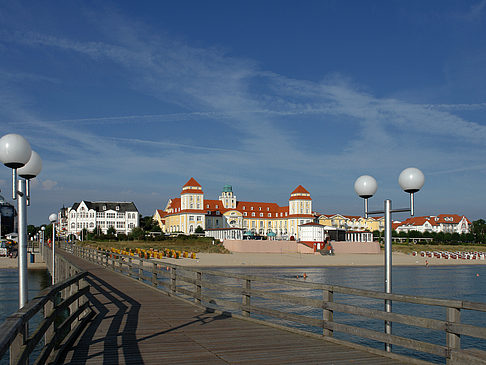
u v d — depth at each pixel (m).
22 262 8.08
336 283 36.66
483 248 105.50
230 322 10.39
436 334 17.97
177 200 131.12
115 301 14.02
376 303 25.31
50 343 6.58
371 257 74.62
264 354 7.47
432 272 51.47
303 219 127.31
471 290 33.91
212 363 6.93
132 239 93.69
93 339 8.61
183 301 13.86
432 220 159.38
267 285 32.94
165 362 6.98
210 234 98.88
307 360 7.08
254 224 134.25
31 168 9.16
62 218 128.62
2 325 3.84
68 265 18.62
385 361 6.98
